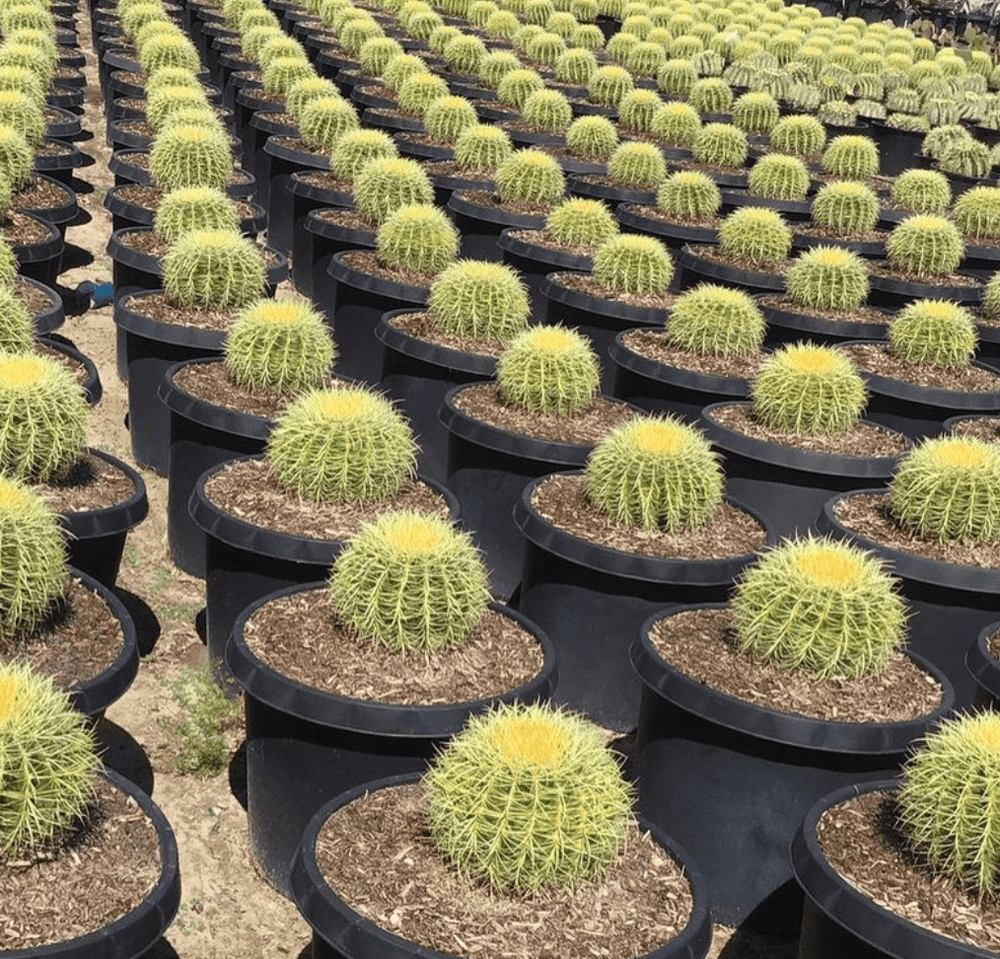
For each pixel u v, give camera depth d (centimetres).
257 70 574
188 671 221
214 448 240
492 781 142
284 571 205
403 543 180
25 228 336
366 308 322
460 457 257
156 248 323
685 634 195
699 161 525
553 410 265
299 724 170
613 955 139
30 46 505
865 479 259
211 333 271
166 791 193
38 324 275
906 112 750
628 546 217
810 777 175
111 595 192
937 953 141
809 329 350
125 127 444
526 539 224
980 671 198
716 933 183
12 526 173
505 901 144
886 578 189
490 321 297
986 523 226
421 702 172
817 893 151
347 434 214
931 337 324
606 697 219
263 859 181
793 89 699
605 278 344
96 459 231
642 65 721
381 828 153
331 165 413
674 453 221
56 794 141
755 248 395
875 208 447
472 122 482
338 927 138
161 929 139
